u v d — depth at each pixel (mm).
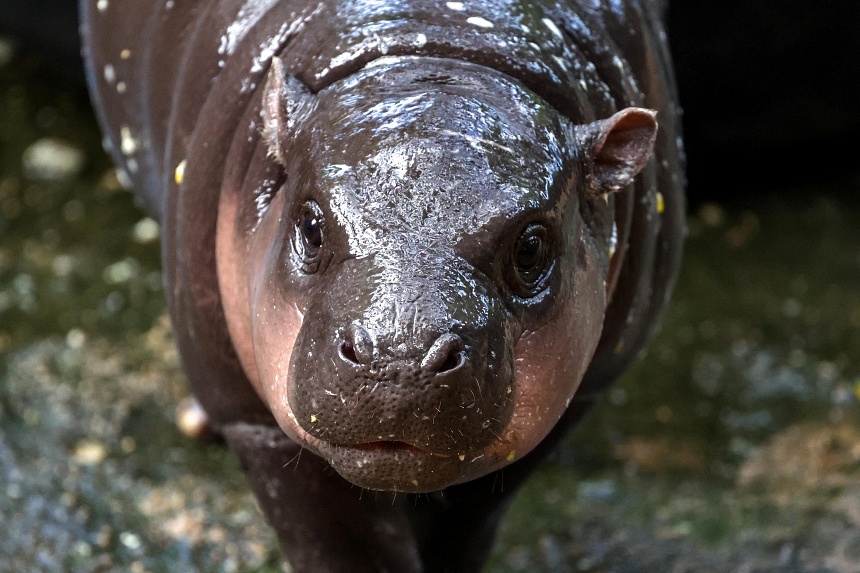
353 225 3828
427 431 3658
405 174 3869
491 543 5668
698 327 9414
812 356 9055
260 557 6754
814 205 11172
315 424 3770
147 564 6625
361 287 3689
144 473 7469
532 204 3936
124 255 10000
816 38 10688
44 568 6492
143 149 6246
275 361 4172
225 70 4926
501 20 4590
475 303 3715
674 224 5457
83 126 11789
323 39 4625
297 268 4074
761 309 9664
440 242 3773
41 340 8773
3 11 12141
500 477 5262
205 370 5168
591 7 5043
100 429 7852
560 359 4223
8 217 10430
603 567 6758
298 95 4383
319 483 5008
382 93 4199
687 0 10234
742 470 7797
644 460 7910
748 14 10398
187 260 4977
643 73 5246
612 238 4727
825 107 11211
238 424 5246
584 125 4473
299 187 4105
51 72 12469
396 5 4609
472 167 3910
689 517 7125
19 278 9562
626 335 5234
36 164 11125
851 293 9883
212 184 4840
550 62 4586
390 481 3855
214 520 7031
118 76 6316
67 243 10117
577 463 7863
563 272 4184
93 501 7105
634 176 4477
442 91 4168
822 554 6730
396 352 3580
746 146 11383
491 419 3771
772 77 10867
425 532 5574
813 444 7961
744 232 10758
